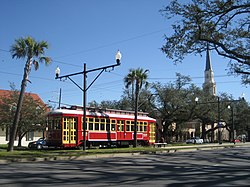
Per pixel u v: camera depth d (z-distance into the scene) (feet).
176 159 76.07
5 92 155.33
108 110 117.60
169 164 62.64
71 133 101.19
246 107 275.18
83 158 77.51
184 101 188.96
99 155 82.17
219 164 63.98
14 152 85.81
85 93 94.89
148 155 92.22
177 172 49.42
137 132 127.54
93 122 108.37
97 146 111.34
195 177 43.78
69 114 101.14
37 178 39.68
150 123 136.98
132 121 125.29
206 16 75.97
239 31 78.59
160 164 62.39
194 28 77.56
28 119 127.54
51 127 101.71
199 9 75.15
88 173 45.96
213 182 39.32
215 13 75.25
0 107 129.08
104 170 50.29
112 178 41.19
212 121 232.32
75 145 101.65
